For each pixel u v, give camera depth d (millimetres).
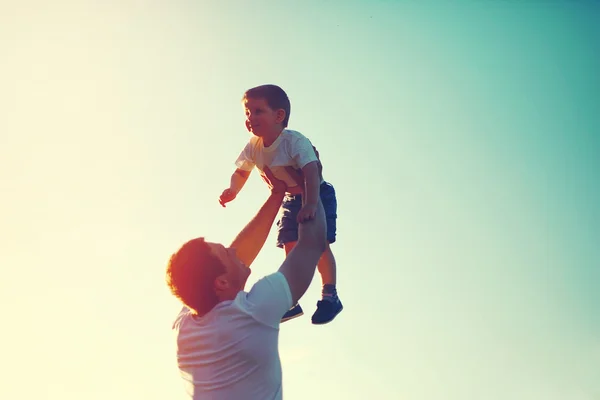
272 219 2025
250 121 2115
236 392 1629
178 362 1726
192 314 1717
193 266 1644
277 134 2121
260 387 1643
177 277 1652
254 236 1992
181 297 1664
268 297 1620
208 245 1696
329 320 2264
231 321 1610
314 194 1880
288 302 1653
